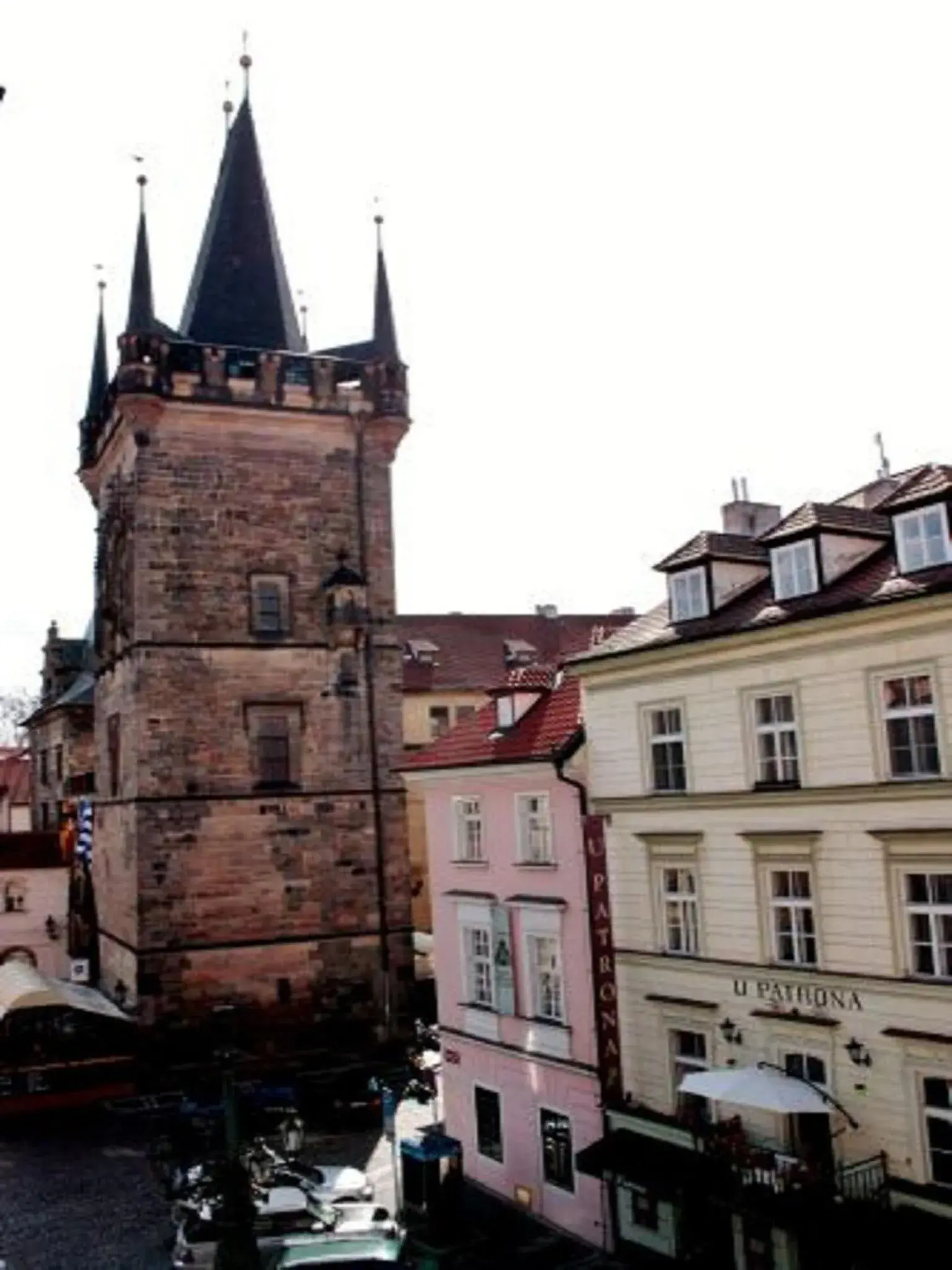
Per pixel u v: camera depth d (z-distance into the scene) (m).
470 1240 28.16
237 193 55.09
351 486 51.38
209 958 46.19
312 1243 23.58
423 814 66.56
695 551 27.33
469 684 71.31
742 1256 24.05
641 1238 26.61
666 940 26.97
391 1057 47.88
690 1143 25.39
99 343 60.34
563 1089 29.05
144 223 48.91
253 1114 38.53
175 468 48.50
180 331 55.34
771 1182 22.88
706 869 25.89
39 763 80.25
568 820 29.27
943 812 21.45
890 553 24.80
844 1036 22.89
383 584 51.34
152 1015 44.97
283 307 54.59
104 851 54.19
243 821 47.44
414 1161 29.03
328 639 49.88
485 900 31.81
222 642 48.16
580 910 28.81
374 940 48.81
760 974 24.52
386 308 52.50
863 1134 22.55
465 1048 32.75
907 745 22.28
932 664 21.67
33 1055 42.91
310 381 50.62
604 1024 27.81
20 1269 27.16
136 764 46.72
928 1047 21.39
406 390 52.19
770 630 24.23
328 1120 39.06
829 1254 22.42
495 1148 31.70
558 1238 28.25
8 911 61.59
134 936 45.97
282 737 48.69
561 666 34.28
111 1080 43.66
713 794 25.55
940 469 23.17
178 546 48.12
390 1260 22.77
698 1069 26.02
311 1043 47.28
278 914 47.44
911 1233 20.72
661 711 27.41
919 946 21.97
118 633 51.28
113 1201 31.69
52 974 61.91
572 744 28.81
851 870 22.94
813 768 23.73
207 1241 25.58
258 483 49.75
